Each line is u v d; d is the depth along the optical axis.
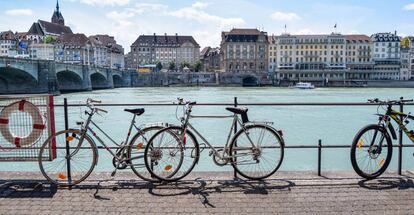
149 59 184.38
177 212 5.16
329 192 5.89
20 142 6.31
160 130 6.17
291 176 6.67
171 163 6.27
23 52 141.88
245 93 92.50
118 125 30.56
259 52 154.38
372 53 157.38
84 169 6.71
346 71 151.88
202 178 6.56
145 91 101.19
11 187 6.13
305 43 154.38
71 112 36.47
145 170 7.00
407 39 166.88
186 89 117.38
